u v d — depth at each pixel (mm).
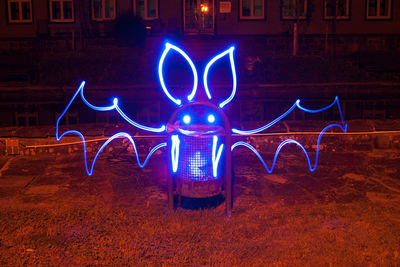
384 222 4602
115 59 15656
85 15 18141
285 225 4574
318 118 13102
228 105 12656
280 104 12742
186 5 18016
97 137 7684
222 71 14227
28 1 18156
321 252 3949
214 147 4980
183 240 4215
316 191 5730
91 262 3785
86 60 15633
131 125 8016
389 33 18062
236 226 4543
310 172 6582
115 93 12695
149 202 5324
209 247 4082
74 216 4805
